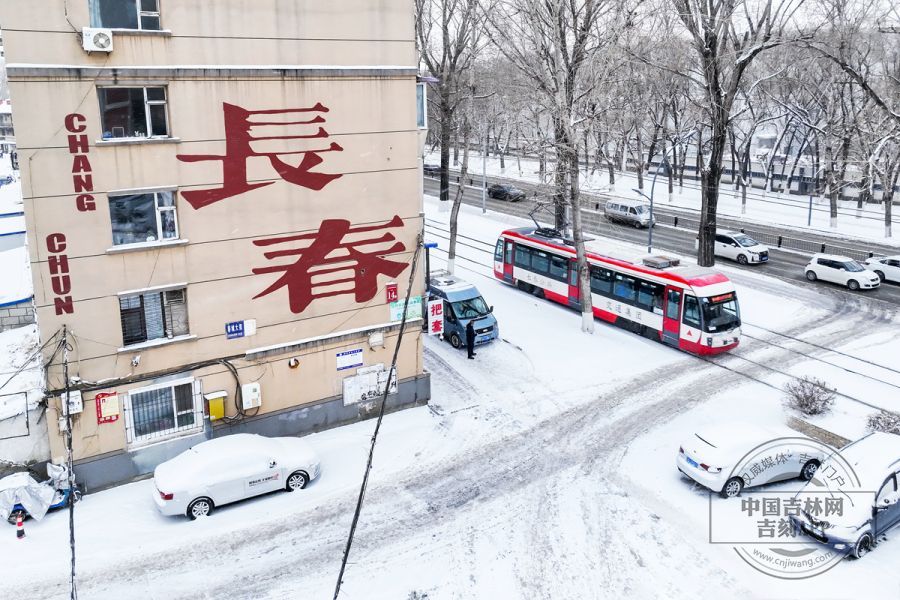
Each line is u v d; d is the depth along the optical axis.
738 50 35.31
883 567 13.55
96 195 15.04
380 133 18.45
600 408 20.86
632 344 26.03
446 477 17.12
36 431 15.42
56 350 15.12
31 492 14.65
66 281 15.03
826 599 12.69
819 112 49.38
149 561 13.79
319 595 12.94
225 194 16.56
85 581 13.17
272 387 18.17
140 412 16.52
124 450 16.38
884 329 27.64
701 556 14.05
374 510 15.70
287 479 16.30
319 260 18.20
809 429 19.23
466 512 15.66
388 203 18.97
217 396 17.16
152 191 15.66
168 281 16.23
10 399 15.39
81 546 14.16
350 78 17.67
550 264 30.97
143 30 14.87
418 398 20.75
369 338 19.38
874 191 56.66
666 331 25.58
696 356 24.89
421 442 18.70
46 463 15.64
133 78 14.98
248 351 17.62
